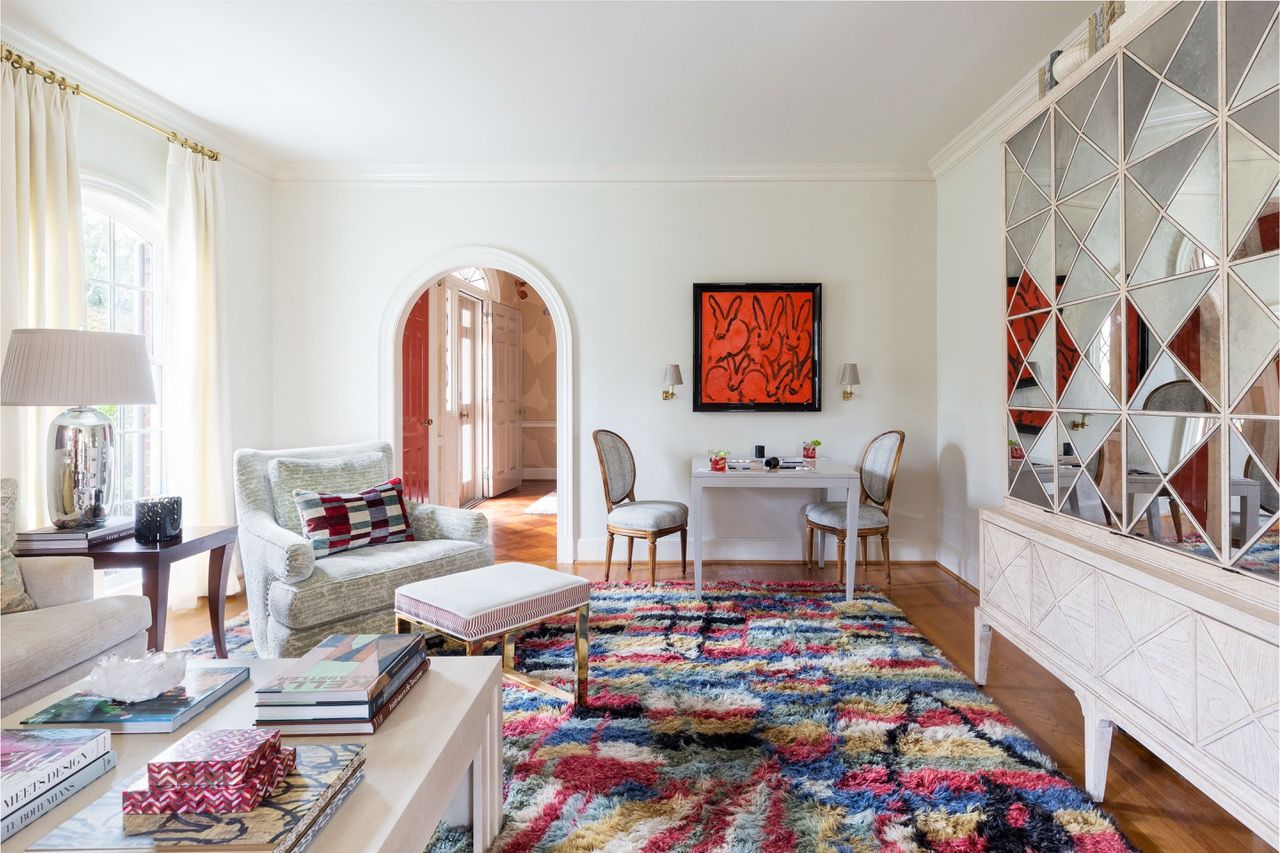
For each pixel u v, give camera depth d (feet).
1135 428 6.04
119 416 11.68
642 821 5.58
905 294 15.02
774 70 10.53
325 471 10.66
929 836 5.40
